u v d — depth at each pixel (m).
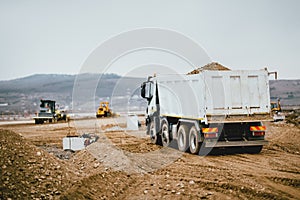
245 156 13.77
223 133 13.89
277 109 36.69
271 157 13.49
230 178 9.52
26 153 9.12
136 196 8.08
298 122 32.44
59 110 45.03
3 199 6.21
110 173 9.77
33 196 6.78
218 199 7.60
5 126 35.84
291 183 9.05
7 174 7.33
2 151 8.54
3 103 127.44
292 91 122.56
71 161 12.60
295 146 16.70
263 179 9.45
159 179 9.73
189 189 8.50
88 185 8.07
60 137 23.22
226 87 13.38
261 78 13.69
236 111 13.41
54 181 7.93
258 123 14.02
